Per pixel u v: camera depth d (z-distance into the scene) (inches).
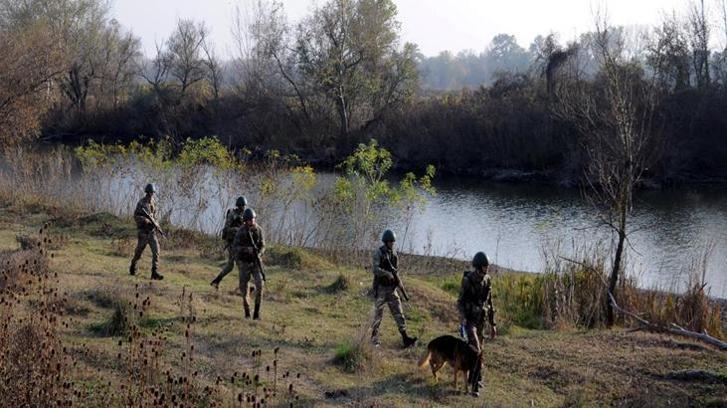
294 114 2219.5
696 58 1927.9
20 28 1793.8
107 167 975.0
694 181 1683.1
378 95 2160.4
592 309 558.6
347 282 591.8
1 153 1282.0
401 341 454.3
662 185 1630.2
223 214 850.1
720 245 988.6
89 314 423.5
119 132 2513.5
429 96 2551.7
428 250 900.6
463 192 1596.9
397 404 331.0
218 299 501.7
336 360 387.2
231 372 352.8
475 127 1968.5
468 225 1173.7
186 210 879.7
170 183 877.2
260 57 2273.6
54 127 2507.4
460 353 356.5
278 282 590.6
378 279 435.8
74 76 2529.5
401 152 2054.6
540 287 599.2
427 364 398.6
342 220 851.4
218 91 2605.8
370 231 815.7
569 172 1733.5
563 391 370.0
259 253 462.3
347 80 2090.3
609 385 376.5
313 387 346.0
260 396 324.5
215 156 924.0
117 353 355.6
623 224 562.9
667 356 423.2
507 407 340.2
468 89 2496.3
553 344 453.4
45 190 960.3
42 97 1344.7
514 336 480.4
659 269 859.4
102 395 299.1
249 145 2217.0
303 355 395.9
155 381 319.9
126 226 799.7
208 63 2534.5
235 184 874.8
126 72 2704.2
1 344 301.7
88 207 912.3
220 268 641.6
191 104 2429.9
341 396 336.8
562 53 1872.5
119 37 2642.7
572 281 569.3
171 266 617.3
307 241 847.7
